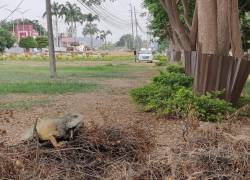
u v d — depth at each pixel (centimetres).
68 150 444
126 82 2223
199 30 1145
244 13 2148
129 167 407
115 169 422
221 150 397
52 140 454
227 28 1166
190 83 1373
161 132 781
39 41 8750
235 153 396
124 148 457
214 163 388
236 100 1100
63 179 415
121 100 1387
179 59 3962
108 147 457
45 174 412
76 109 1170
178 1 2048
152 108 1047
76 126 469
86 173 429
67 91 1688
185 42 1617
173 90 1159
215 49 1123
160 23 2659
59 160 438
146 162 412
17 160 416
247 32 2166
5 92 1623
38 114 1074
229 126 467
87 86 1912
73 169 432
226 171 386
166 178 379
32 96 1511
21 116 1030
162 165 396
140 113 1059
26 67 3759
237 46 1182
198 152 395
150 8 2438
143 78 2562
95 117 997
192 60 1554
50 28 2398
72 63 4984
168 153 408
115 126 486
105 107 1203
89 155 446
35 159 424
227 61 1088
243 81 1093
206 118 909
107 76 2681
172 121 923
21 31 9975
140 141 465
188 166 384
